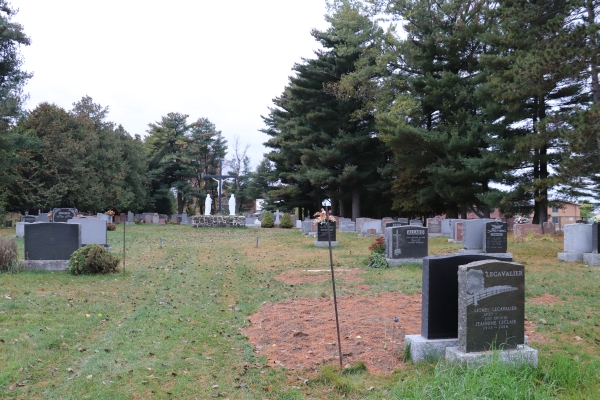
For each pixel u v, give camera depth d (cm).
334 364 636
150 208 6675
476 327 589
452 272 655
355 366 614
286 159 4956
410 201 3875
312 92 4109
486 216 3316
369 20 3700
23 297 1048
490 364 556
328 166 4206
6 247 1389
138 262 1742
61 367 643
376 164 4141
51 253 1445
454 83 3097
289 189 4869
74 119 4494
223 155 7250
